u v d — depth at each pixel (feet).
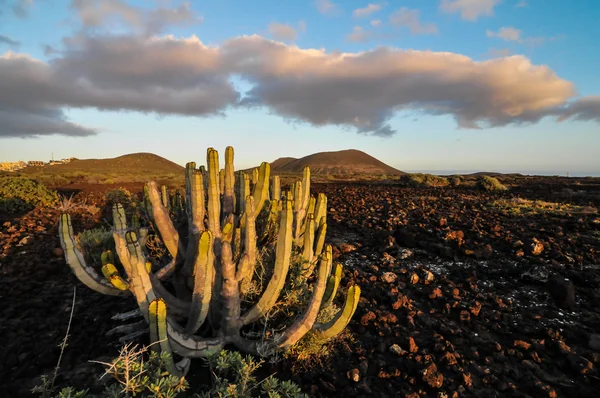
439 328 14.28
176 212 16.03
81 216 37.78
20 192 44.55
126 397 7.95
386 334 13.83
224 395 8.13
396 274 20.36
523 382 11.14
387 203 47.65
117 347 12.42
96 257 18.95
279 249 11.09
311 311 10.68
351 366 11.73
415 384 11.04
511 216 37.63
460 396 10.53
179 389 8.42
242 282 12.12
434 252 24.32
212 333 12.25
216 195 11.89
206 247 10.12
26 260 21.74
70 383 10.61
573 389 10.73
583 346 13.14
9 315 14.85
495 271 20.61
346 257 23.73
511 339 13.67
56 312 15.28
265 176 14.06
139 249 9.84
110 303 16.15
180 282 13.43
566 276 19.60
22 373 11.11
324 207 17.26
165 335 9.12
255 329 12.91
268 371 11.27
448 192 66.95
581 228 30.45
